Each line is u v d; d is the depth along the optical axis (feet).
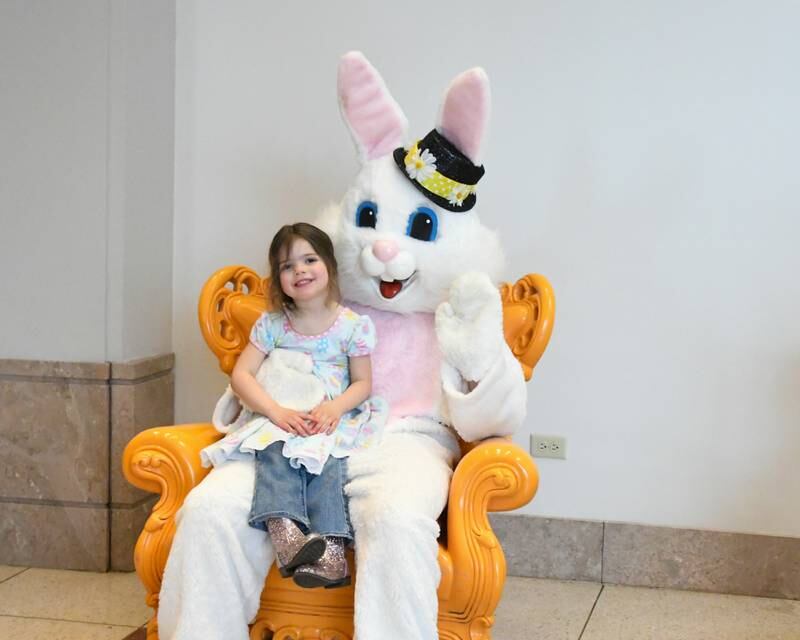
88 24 10.50
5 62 10.69
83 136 10.59
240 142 11.41
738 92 10.42
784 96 10.34
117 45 10.46
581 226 10.77
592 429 10.87
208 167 11.50
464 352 8.07
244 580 7.35
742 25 10.37
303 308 8.57
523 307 8.77
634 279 10.71
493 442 7.82
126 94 10.53
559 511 11.00
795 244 10.41
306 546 7.08
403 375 8.80
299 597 7.64
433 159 8.50
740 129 10.44
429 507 7.33
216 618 7.22
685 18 10.47
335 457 7.87
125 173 10.57
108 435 10.66
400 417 8.61
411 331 8.93
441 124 8.60
